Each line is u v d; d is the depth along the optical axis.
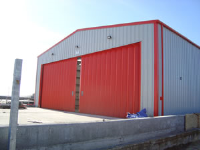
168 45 9.80
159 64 8.81
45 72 18.50
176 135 6.07
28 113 11.73
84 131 3.96
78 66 14.42
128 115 8.49
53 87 16.64
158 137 5.55
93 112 11.34
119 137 4.59
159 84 8.68
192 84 12.32
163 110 8.73
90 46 12.30
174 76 10.18
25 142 3.17
